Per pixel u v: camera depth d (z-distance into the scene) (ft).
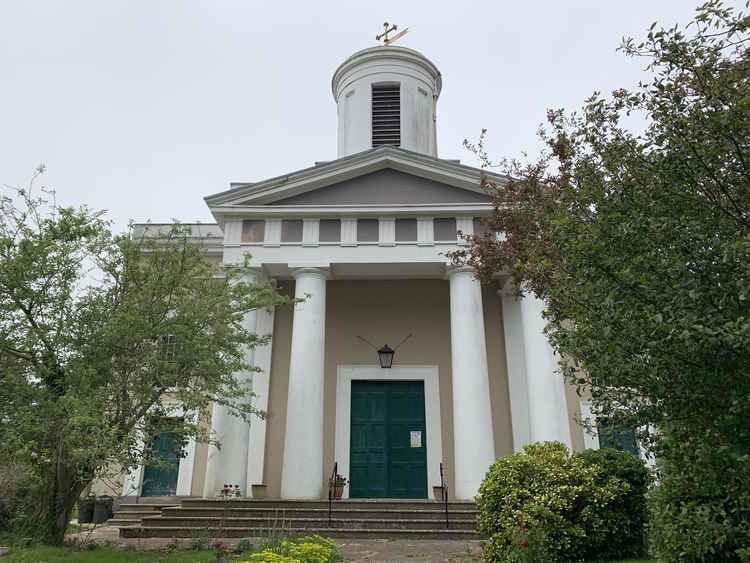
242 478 51.24
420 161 58.59
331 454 59.11
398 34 80.79
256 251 56.54
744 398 13.41
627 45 17.52
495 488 31.65
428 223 57.36
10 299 35.88
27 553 31.24
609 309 15.31
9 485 34.73
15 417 34.40
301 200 58.90
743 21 15.44
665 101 16.49
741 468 14.61
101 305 37.83
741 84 15.70
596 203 18.01
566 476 31.45
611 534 30.73
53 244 36.47
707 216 15.61
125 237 39.93
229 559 31.24
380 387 62.13
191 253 41.14
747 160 14.96
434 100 79.15
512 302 62.03
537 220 33.58
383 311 64.39
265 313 62.13
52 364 36.04
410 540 40.78
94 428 32.01
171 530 42.01
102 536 42.78
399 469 59.06
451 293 55.93
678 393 14.73
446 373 62.23
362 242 56.80
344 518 43.98
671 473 19.04
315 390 52.21
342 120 75.87
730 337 12.53
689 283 13.98
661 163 16.28
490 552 30.71
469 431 50.70
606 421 17.28
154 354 36.58
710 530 17.48
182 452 38.73
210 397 38.09
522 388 59.16
